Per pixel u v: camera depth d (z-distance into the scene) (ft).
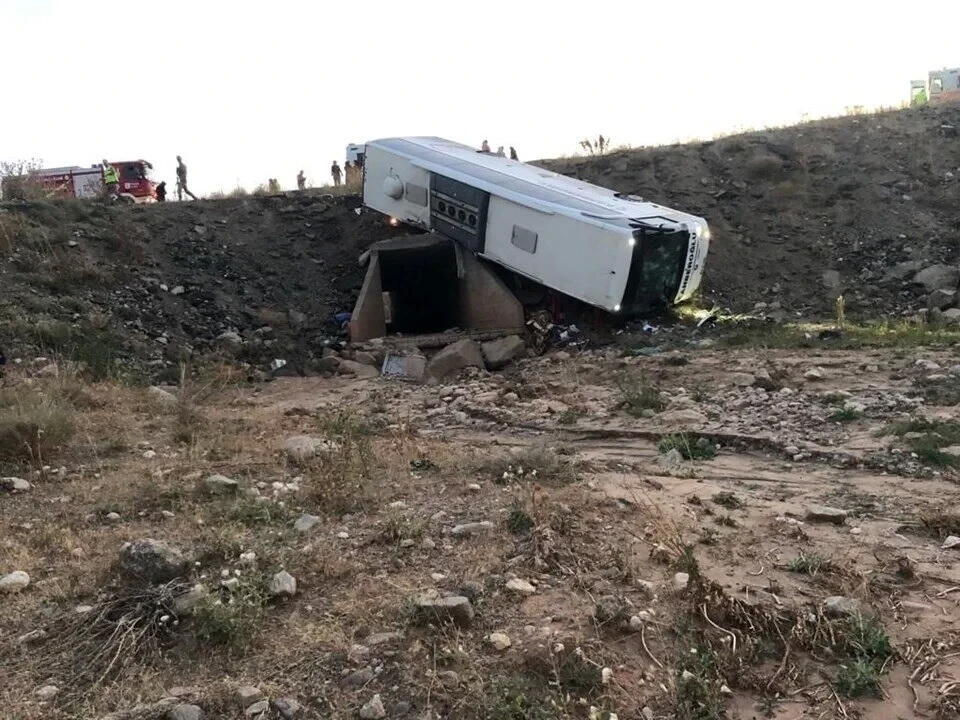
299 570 16.47
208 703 12.01
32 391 31.55
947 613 14.71
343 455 24.68
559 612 14.76
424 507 20.85
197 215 68.85
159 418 32.14
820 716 11.89
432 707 11.93
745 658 13.32
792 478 24.53
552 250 54.34
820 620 14.17
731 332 52.65
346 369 52.29
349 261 68.08
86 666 12.94
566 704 11.85
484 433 34.06
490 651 13.48
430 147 65.16
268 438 29.50
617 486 23.18
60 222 60.64
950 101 93.45
